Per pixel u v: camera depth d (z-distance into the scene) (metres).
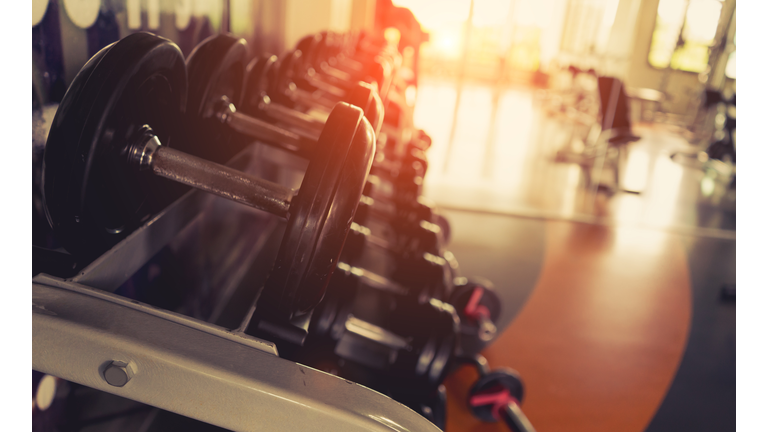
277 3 2.09
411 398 1.06
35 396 0.74
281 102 1.19
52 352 0.48
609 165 4.50
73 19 0.71
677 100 5.67
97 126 0.49
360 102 0.75
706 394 1.81
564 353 1.94
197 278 1.40
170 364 0.48
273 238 2.18
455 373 1.72
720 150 4.91
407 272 1.43
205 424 1.13
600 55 4.45
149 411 1.12
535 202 3.62
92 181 0.52
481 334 1.81
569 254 2.87
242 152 1.18
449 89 6.61
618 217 3.56
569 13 5.26
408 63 3.73
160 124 0.66
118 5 0.84
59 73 0.68
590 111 5.10
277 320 0.55
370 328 1.11
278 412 0.49
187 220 0.86
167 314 0.52
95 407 0.93
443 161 4.18
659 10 4.33
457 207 3.34
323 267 0.53
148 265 1.07
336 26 2.90
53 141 0.49
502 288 2.38
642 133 5.85
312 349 0.95
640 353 2.02
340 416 0.49
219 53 0.78
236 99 0.91
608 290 2.51
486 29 5.48
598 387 1.77
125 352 0.48
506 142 4.97
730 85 5.25
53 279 0.52
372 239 1.59
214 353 0.50
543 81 6.54
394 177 1.65
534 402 1.65
